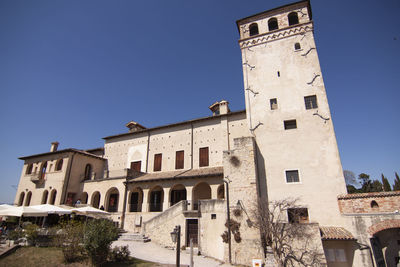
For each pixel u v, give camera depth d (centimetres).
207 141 3108
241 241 1925
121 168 3638
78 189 3416
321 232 1808
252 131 2445
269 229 1845
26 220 2880
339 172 2045
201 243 2097
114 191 3381
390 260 1861
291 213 2019
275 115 2422
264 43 2741
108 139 3953
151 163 3406
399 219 1631
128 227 2792
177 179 2750
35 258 1672
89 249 1599
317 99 2331
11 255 1706
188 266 1686
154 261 1766
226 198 2105
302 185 2116
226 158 2238
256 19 2895
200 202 2227
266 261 1781
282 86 2500
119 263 1681
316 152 2170
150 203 3042
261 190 2208
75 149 3541
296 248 1747
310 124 2275
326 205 1991
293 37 2638
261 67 2658
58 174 3381
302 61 2516
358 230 1733
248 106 2555
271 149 2320
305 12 2675
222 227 2053
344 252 1792
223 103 3189
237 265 1850
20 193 3769
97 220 1864
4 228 2495
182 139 3297
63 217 2745
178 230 1338
